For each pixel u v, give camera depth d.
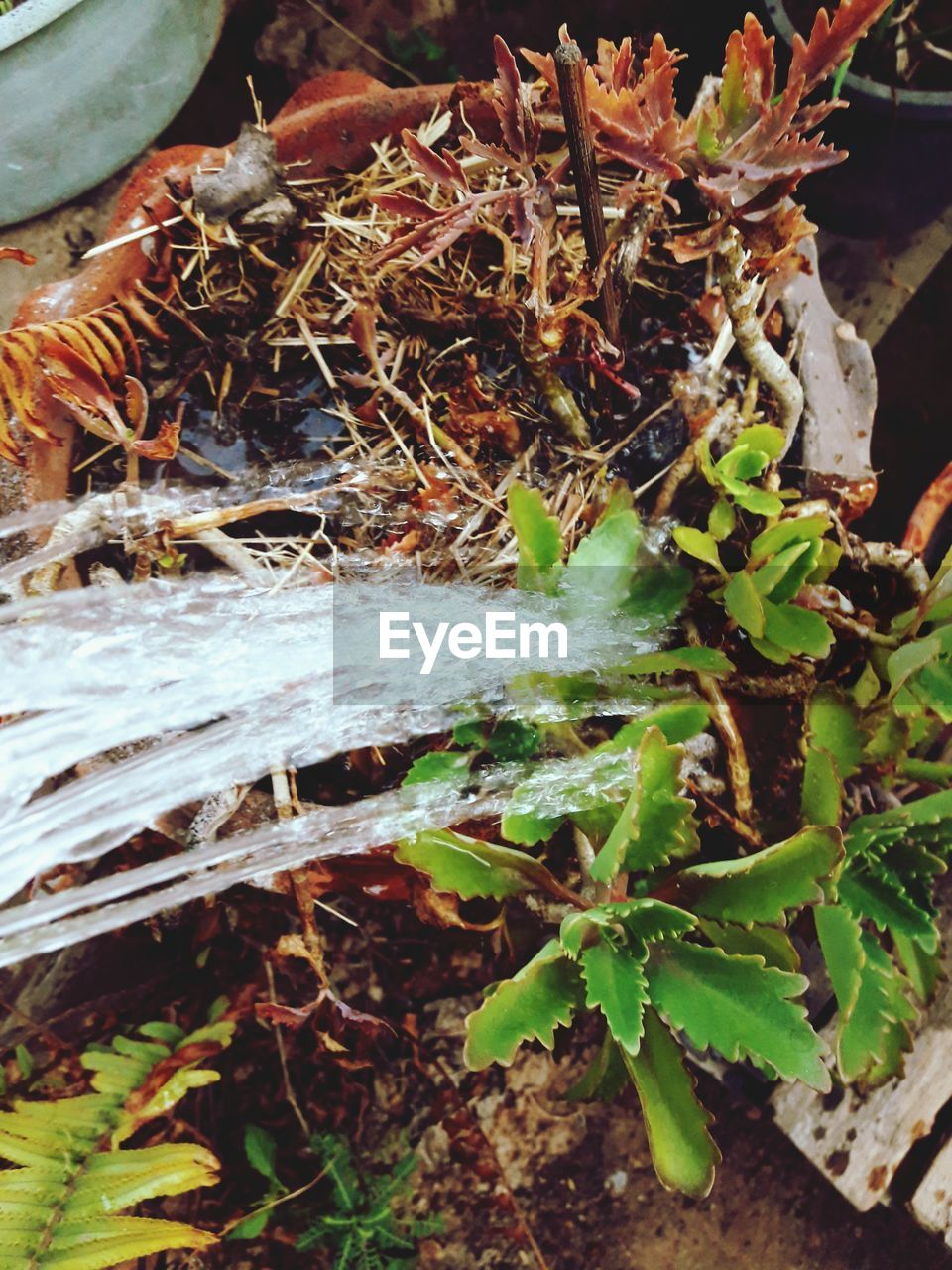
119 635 0.44
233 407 0.49
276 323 0.49
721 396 0.49
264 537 0.47
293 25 0.66
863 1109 0.52
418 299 0.50
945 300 0.68
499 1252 0.59
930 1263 0.60
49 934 0.42
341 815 0.43
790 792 0.49
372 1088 0.59
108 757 0.43
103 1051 0.50
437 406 0.49
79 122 0.53
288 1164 0.58
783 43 0.62
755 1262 0.60
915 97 0.60
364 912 0.59
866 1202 0.51
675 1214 0.60
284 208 0.49
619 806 0.43
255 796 0.44
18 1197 0.45
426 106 0.49
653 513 0.48
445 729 0.45
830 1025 0.53
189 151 0.49
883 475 0.66
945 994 0.53
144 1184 0.46
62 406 0.46
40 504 0.46
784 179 0.38
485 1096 0.60
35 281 0.56
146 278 0.49
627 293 0.49
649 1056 0.41
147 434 0.48
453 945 0.59
